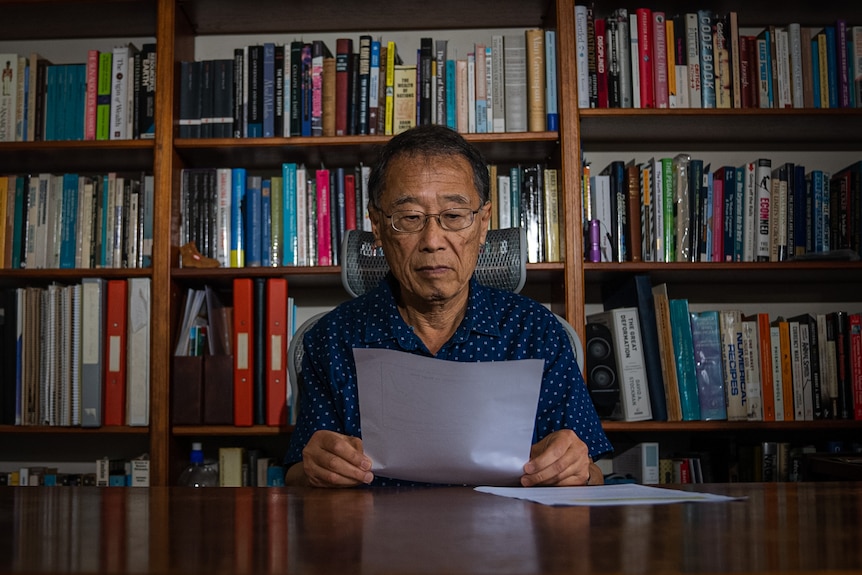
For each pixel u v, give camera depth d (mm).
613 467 2311
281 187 2160
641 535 607
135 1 2207
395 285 1462
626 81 2133
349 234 1638
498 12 2312
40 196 2174
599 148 2416
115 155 2252
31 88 2211
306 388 1367
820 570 477
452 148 1316
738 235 2119
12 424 2096
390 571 481
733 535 605
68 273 2090
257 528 657
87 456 2359
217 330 2107
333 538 603
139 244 2150
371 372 1045
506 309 1420
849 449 2102
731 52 2148
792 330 2105
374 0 2221
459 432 1016
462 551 545
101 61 2201
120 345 2084
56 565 509
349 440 1096
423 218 1294
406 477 1037
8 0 2207
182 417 2064
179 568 497
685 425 2027
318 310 2395
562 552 540
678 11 2295
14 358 2107
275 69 2176
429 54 2154
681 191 2115
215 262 2121
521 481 1014
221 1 2211
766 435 2246
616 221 2111
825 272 2129
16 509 800
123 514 754
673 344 2070
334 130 2152
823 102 2156
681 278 2238
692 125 2215
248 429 2055
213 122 2170
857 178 2133
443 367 1031
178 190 2164
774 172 2156
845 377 2088
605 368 2057
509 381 1028
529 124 2133
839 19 2355
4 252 2162
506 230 1627
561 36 2104
